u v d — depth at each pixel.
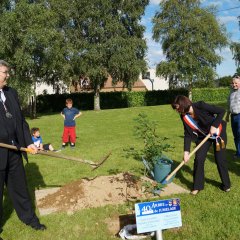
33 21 24.34
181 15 37.72
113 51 32.50
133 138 13.52
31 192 6.78
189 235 4.75
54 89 36.06
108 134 15.15
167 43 38.97
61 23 31.28
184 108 5.91
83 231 5.02
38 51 25.00
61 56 26.25
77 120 22.03
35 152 5.04
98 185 6.41
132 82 34.09
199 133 6.25
